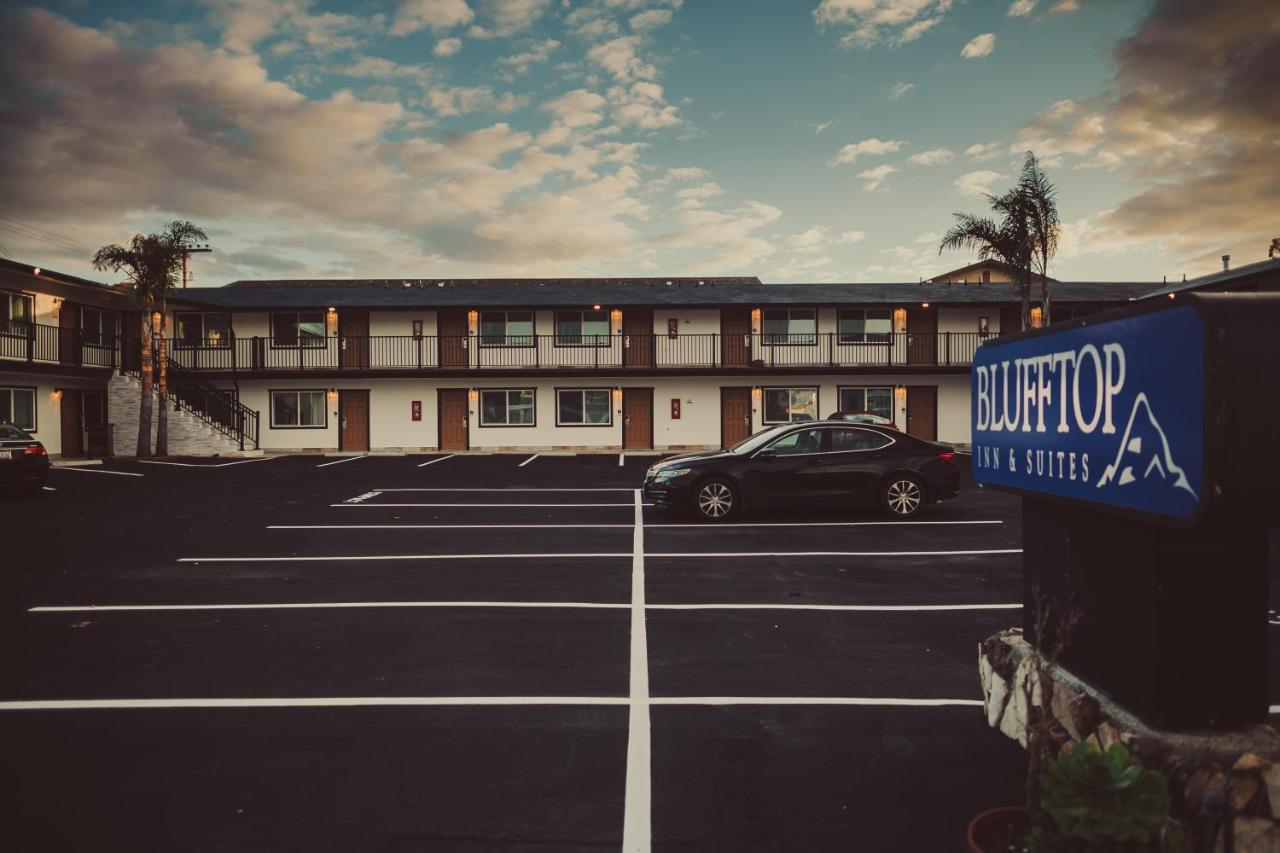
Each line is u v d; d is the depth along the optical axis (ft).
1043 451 10.84
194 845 9.61
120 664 16.30
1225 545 8.86
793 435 36.81
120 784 11.17
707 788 11.04
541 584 23.39
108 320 86.22
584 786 11.12
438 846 9.61
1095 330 9.41
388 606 20.89
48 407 76.28
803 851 9.44
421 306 90.27
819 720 13.38
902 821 10.10
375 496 46.44
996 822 8.91
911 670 15.85
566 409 93.35
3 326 70.18
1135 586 9.25
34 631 18.71
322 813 10.37
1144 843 7.04
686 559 27.02
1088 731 9.87
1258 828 8.36
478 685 15.06
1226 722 8.86
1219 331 7.27
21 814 10.34
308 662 16.40
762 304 90.74
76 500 44.91
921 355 94.63
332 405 92.63
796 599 21.53
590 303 91.15
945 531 32.73
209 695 14.56
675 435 93.45
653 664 16.22
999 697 12.85
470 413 93.15
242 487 51.83
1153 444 8.25
